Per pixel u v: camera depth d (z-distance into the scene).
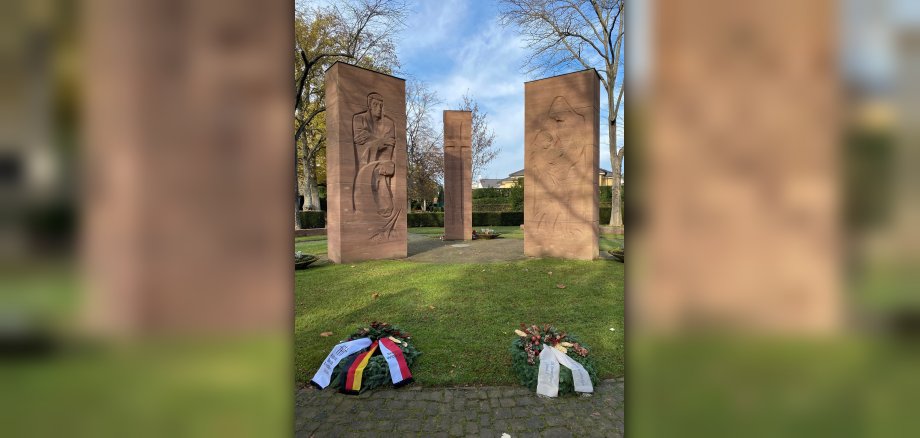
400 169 10.33
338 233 9.12
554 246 9.66
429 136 32.41
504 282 6.75
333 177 9.40
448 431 2.59
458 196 16.86
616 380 3.27
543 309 5.16
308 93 20.66
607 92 18.81
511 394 3.06
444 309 5.18
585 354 3.29
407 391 3.12
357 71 9.48
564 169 9.48
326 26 18.27
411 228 28.09
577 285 6.49
